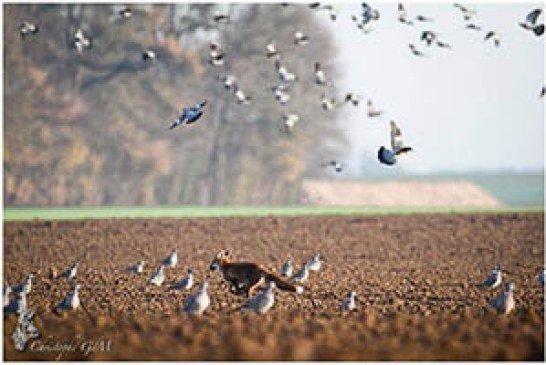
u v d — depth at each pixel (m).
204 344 18.47
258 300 23.14
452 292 31.27
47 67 91.88
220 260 25.81
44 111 91.31
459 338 19.66
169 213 67.81
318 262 34.81
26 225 56.50
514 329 20.70
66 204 92.75
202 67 95.56
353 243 53.91
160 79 96.06
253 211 71.44
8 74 89.19
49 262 44.72
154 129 96.38
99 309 25.58
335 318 22.84
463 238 56.38
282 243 53.34
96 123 94.12
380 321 22.12
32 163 90.56
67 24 92.38
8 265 43.09
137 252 49.16
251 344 17.88
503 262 47.94
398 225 59.97
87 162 94.06
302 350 17.45
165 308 25.78
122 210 74.06
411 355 17.66
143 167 95.75
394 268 42.59
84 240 52.72
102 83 94.25
